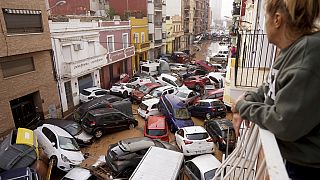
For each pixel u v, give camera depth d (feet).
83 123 49.26
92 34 70.28
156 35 125.90
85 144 46.29
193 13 221.46
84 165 39.45
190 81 80.64
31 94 50.42
